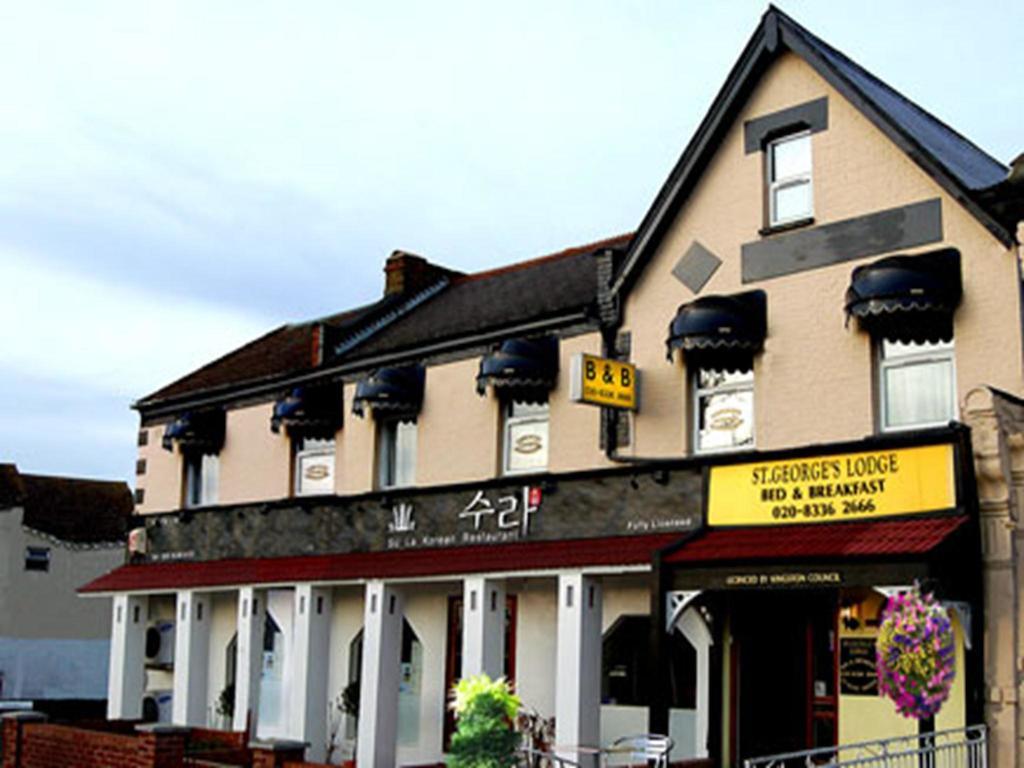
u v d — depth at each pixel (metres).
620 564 16.78
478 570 18.77
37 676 38.88
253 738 22.64
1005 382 14.46
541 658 19.89
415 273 27.44
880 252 15.77
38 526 40.56
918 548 13.32
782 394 16.47
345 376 23.30
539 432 19.88
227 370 28.23
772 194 17.25
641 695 18.80
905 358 15.52
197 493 26.89
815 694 16.59
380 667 20.27
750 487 16.16
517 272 26.30
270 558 23.64
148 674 28.19
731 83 17.44
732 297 16.91
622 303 18.56
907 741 14.73
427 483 21.23
